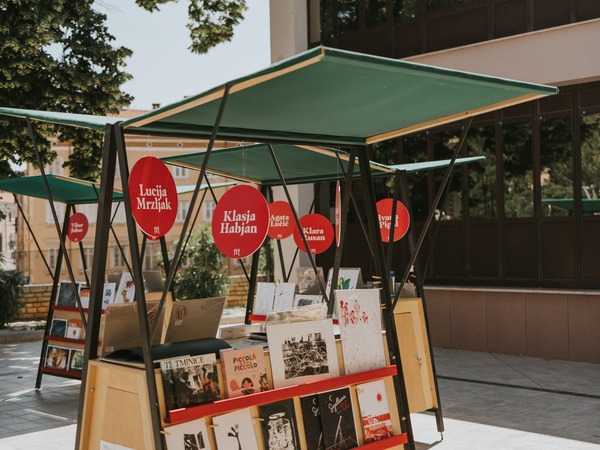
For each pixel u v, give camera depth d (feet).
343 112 14.73
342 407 15.23
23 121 43.42
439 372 32.24
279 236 27.81
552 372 31.78
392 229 22.33
